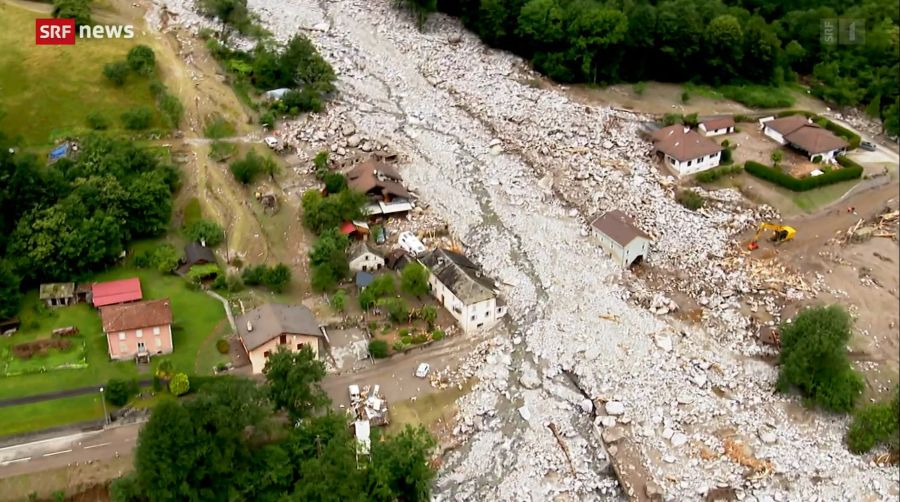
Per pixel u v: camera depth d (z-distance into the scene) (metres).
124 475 91.19
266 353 105.88
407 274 119.94
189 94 152.50
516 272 130.12
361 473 89.81
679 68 188.38
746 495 100.12
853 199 157.12
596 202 145.00
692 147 156.38
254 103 155.25
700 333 122.94
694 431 107.38
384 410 104.81
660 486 99.62
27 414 98.88
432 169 149.38
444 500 96.88
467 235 136.12
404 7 198.38
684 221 144.62
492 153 154.62
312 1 196.12
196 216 131.25
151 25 170.88
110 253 120.88
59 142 137.75
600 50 181.25
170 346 108.56
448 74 176.88
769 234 145.38
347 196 130.75
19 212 120.00
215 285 119.69
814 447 107.31
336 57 175.88
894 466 106.00
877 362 122.00
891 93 192.62
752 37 189.88
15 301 111.38
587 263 132.88
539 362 115.31
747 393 113.69
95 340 109.88
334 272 120.19
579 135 162.12
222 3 170.38
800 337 112.94
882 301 132.75
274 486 90.75
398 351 113.00
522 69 184.75
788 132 168.62
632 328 121.81
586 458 103.19
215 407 88.25
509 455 102.81
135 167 130.62
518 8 184.12
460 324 118.50
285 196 136.75
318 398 96.88
